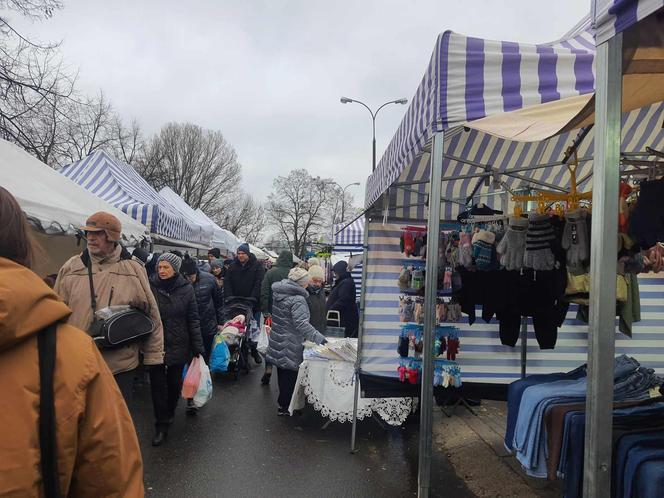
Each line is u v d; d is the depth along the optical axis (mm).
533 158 4977
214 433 5004
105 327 3271
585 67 2469
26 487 1031
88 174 9406
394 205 5270
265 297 7418
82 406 1137
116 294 3455
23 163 5266
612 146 1720
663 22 1707
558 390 3229
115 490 1187
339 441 4902
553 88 2469
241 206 60844
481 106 2480
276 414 5730
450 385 4527
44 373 1091
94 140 24984
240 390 6805
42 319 1105
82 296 3398
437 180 3098
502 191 4984
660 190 2637
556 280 3811
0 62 9945
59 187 5520
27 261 1212
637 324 4609
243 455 4453
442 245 4223
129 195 8953
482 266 3971
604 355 1722
